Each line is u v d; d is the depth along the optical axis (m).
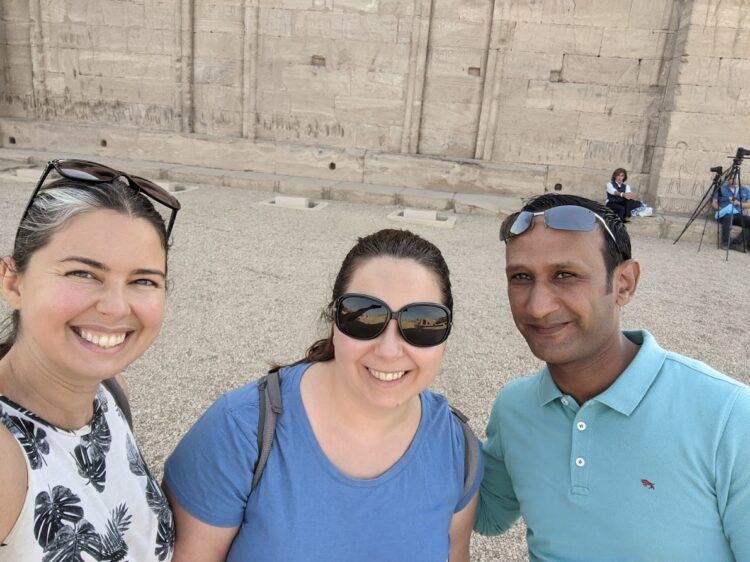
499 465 1.79
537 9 12.27
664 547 1.36
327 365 1.56
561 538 1.51
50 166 1.18
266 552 1.36
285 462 1.40
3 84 14.46
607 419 1.46
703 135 11.41
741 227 10.25
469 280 7.46
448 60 12.88
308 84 13.43
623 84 12.30
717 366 5.23
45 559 1.11
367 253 1.45
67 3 13.74
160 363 4.54
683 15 11.48
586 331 1.46
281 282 6.72
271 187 12.80
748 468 1.29
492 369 4.89
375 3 12.80
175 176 12.99
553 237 1.45
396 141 13.45
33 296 1.15
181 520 1.45
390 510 1.41
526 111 12.78
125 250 1.18
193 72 13.77
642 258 9.27
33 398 1.21
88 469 1.25
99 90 14.12
